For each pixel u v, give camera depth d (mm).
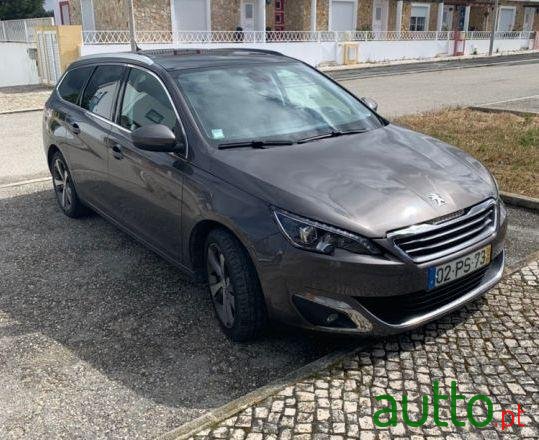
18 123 11992
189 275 4035
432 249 3172
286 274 3160
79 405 3078
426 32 31188
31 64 20297
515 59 28391
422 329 3584
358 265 3025
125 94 4719
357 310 3096
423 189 3355
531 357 3281
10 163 8359
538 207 5559
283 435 2746
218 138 3838
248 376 3277
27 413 3027
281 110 4230
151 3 23188
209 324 3836
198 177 3658
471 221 3346
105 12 24453
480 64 25203
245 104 4172
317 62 25859
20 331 3844
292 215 3160
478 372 3170
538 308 3771
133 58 4824
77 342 3686
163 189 3998
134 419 2957
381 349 3391
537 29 41031
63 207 6055
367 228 3057
